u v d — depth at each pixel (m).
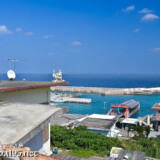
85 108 59.12
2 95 6.21
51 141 12.73
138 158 5.70
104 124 23.84
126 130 30.33
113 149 9.59
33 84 7.56
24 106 4.62
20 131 2.83
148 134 26.48
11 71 10.84
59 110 4.24
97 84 177.62
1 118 3.46
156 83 197.38
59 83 8.60
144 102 68.69
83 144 12.30
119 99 75.19
